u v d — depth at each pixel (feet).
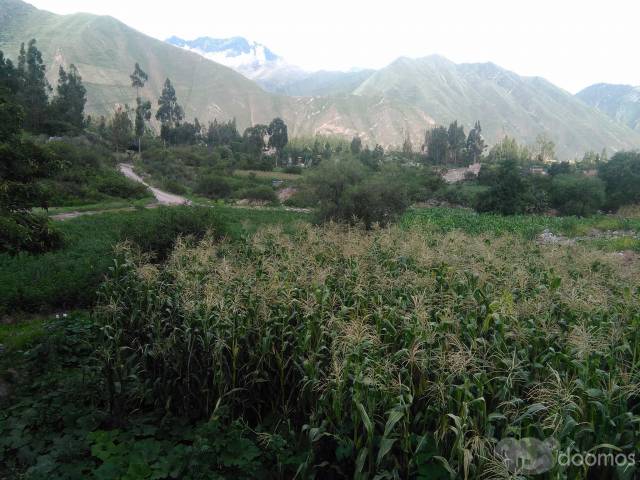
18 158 30.37
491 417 15.17
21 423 21.58
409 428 18.24
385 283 29.40
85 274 46.65
